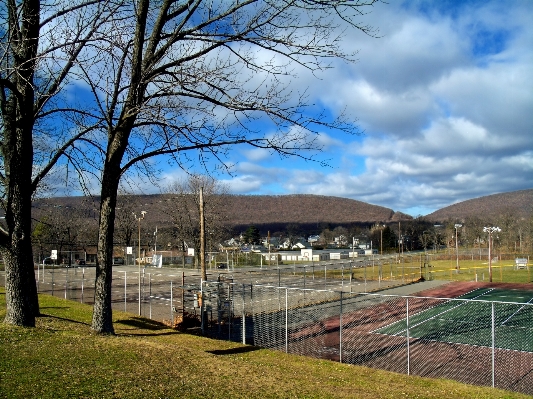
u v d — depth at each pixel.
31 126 11.84
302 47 10.53
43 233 46.44
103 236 12.20
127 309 26.91
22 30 11.43
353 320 24.86
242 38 11.16
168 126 11.28
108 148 12.02
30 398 6.19
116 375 7.71
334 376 11.44
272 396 7.77
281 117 10.59
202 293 20.39
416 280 48.81
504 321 25.59
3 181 11.74
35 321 12.96
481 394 9.88
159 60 11.76
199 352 11.15
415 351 18.05
